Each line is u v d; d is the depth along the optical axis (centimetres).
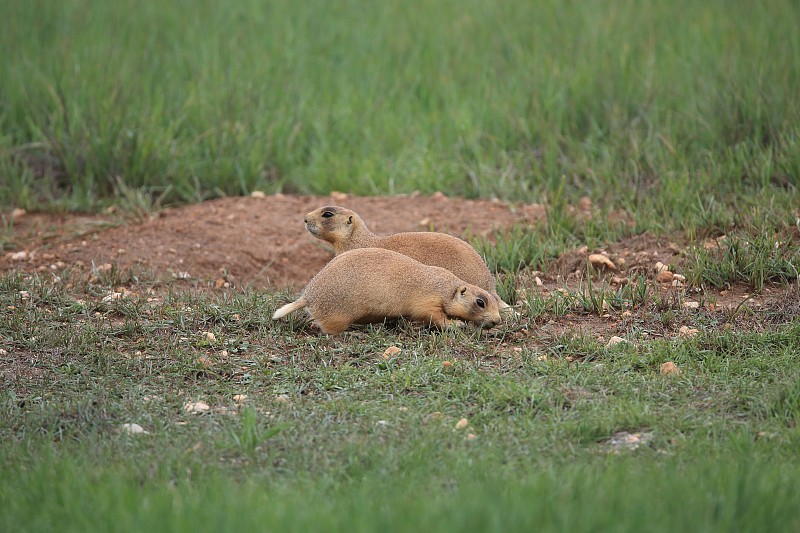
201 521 623
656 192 1509
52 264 1359
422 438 811
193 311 1135
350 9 2444
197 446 810
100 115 1698
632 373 948
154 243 1416
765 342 1005
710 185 1478
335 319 1066
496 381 928
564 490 671
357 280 1057
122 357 1009
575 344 1016
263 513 629
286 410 884
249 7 2370
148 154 1658
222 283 1306
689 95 1784
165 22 2252
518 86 1891
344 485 730
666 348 994
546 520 607
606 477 698
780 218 1300
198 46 2083
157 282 1278
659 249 1298
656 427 824
